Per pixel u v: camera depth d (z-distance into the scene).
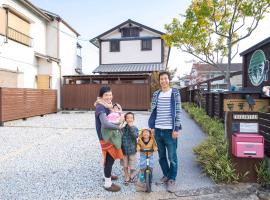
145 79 16.69
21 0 12.94
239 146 3.61
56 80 16.03
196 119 9.99
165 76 3.69
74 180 3.94
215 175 3.75
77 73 20.75
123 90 15.80
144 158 3.70
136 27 21.28
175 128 3.55
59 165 4.67
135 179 3.91
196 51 11.77
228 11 10.05
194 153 5.08
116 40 21.62
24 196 3.37
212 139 5.20
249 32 9.97
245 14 9.44
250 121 3.77
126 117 3.85
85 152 5.62
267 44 5.84
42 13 15.25
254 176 3.73
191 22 10.74
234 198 3.28
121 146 3.76
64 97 16.42
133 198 3.34
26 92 11.52
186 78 35.06
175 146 3.68
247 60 7.46
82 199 3.30
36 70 15.11
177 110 3.59
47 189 3.60
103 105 3.54
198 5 10.17
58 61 16.14
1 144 6.39
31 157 5.19
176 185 3.70
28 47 13.85
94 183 3.82
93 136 7.55
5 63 11.69
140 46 21.34
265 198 3.26
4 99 9.73
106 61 21.80
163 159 3.81
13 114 10.43
